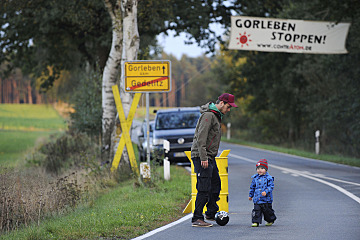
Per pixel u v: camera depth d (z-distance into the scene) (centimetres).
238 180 5438
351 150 9475
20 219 3412
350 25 7894
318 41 7725
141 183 4797
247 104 13862
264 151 10062
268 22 7650
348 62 8969
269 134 14100
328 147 10069
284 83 11638
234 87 13675
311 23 7712
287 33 7681
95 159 6412
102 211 3566
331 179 5288
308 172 6056
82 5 8631
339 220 3059
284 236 2642
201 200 3044
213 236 2708
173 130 7094
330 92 9688
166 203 3844
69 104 8906
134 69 5088
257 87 13212
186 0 9044
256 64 12481
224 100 3073
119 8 6353
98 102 8312
